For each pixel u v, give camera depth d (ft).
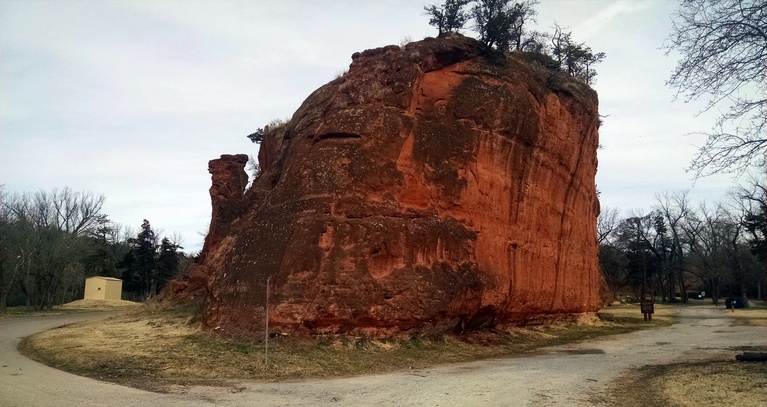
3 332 90.53
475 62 83.71
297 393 41.65
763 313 153.17
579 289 106.32
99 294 222.89
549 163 94.27
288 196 72.23
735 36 49.80
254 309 64.85
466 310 71.72
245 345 59.88
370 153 71.51
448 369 54.80
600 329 102.06
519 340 79.41
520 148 85.81
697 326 111.45
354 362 55.57
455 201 74.74
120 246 303.27
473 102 80.28
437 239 70.69
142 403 37.06
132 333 75.10
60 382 44.62
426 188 73.51
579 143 105.60
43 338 75.51
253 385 44.96
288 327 62.23
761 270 226.99
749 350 70.49
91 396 39.14
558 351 71.15
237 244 75.56
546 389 43.73
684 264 286.66
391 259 67.00
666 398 39.63
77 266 227.61
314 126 77.51
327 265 64.59
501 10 99.25
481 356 65.00
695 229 261.85
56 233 211.41
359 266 64.95
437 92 79.30
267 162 113.91
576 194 106.32
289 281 64.13
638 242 264.11
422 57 78.59
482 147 79.61
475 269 74.13
